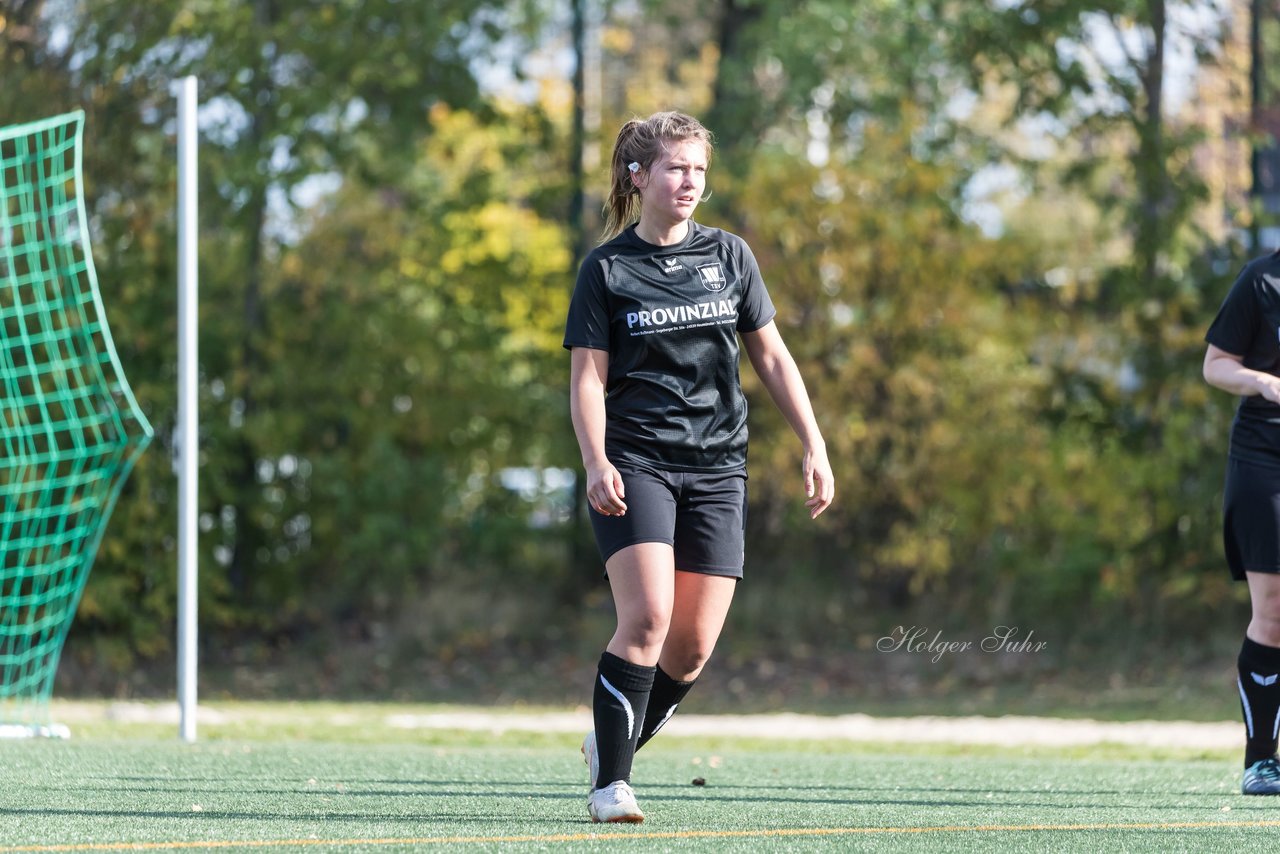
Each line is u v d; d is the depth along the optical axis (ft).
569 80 217.15
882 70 183.52
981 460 175.52
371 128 180.34
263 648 179.32
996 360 180.45
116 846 39.81
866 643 174.70
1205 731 123.13
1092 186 182.50
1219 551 170.09
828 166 177.68
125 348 172.86
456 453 191.42
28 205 154.30
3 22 164.45
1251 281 57.82
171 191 175.63
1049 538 180.75
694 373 44.98
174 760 68.90
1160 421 176.14
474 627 183.83
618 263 45.16
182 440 93.81
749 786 59.21
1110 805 52.29
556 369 195.11
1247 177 180.04
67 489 157.28
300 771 63.87
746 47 192.03
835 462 175.63
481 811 48.11
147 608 172.96
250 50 173.17
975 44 176.86
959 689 159.43
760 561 189.78
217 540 177.99
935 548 176.55
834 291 176.96
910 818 47.16
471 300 191.62
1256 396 58.03
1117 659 164.66
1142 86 175.63
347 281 188.65
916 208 174.81
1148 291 173.68
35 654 148.97
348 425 189.78
